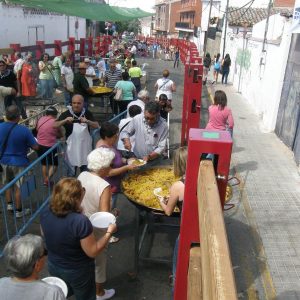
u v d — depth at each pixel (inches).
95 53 1037.8
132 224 235.0
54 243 126.3
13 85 413.4
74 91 440.8
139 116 237.3
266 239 217.0
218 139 80.9
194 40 1911.9
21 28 852.0
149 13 981.8
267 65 503.2
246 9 1068.5
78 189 125.5
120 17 743.1
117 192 206.2
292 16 406.3
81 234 123.3
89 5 580.4
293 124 370.6
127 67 661.9
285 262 196.2
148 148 235.3
